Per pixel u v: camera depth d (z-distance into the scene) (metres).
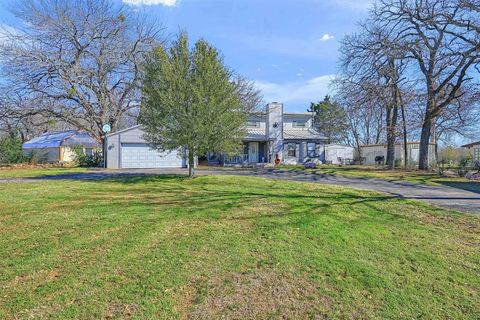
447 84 21.41
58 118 28.08
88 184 13.55
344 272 4.67
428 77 21.59
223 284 4.19
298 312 3.67
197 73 14.09
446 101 21.41
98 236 5.76
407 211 8.66
